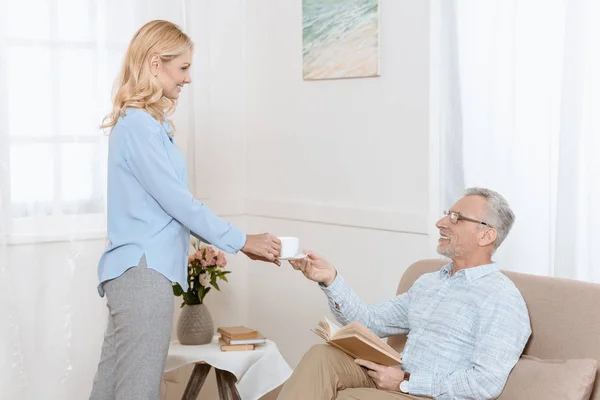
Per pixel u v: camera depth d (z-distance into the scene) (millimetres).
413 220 3496
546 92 2982
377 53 3619
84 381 3705
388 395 2455
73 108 3631
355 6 3707
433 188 3422
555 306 2434
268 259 2809
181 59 2768
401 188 3570
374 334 2615
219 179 4312
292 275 4164
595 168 2826
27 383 3562
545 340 2416
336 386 2543
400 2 3527
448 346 2543
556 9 2934
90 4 3645
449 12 3283
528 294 2523
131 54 2738
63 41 3600
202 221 2680
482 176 3209
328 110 3916
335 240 3910
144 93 2703
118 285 2637
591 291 2385
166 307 2646
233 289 4402
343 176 3859
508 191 3115
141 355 2623
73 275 3658
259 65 4293
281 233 4223
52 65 3580
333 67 3840
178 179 2672
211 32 4242
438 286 2689
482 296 2518
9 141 3512
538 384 2248
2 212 3465
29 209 3566
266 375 3363
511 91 3086
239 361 3289
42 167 3580
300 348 4148
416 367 2594
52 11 3568
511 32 3080
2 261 3443
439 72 3357
